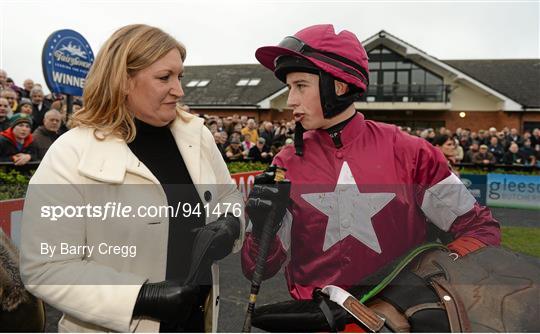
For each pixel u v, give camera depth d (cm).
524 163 859
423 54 1873
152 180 121
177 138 138
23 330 133
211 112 1959
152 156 132
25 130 385
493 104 1912
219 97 2089
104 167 117
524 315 108
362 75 130
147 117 127
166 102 124
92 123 122
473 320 108
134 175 121
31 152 398
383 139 135
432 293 116
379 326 110
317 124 133
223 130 754
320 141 138
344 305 114
